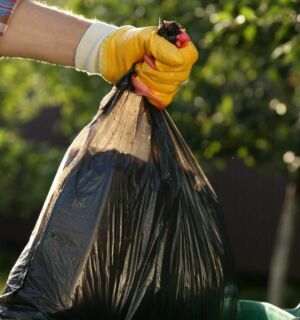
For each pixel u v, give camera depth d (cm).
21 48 315
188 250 313
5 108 1040
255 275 1333
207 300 316
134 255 306
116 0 738
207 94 704
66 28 314
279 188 1320
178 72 296
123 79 305
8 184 1261
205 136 732
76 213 301
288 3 545
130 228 306
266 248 1330
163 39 292
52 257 299
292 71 634
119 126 310
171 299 310
